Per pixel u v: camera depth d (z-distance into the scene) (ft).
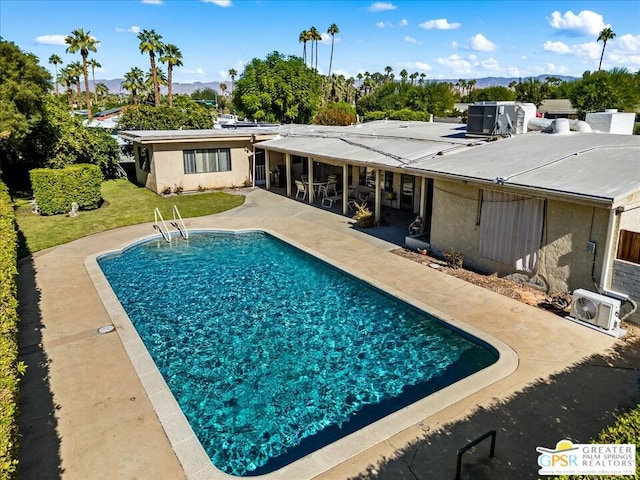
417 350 30.78
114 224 61.41
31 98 69.41
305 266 47.44
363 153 60.08
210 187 86.48
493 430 19.79
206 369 29.09
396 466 18.98
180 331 34.06
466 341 30.94
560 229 34.68
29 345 29.78
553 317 32.53
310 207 71.41
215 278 44.57
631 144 42.55
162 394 24.44
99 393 24.63
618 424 14.60
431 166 46.06
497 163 42.83
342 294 40.09
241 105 163.32
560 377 25.18
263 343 32.17
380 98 217.77
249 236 58.34
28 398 24.23
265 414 24.58
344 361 29.71
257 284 42.91
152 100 231.09
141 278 44.80
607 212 31.55
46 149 83.76
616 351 27.84
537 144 48.32
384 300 38.27
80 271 43.68
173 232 57.77
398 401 25.49
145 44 175.83
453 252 43.86
